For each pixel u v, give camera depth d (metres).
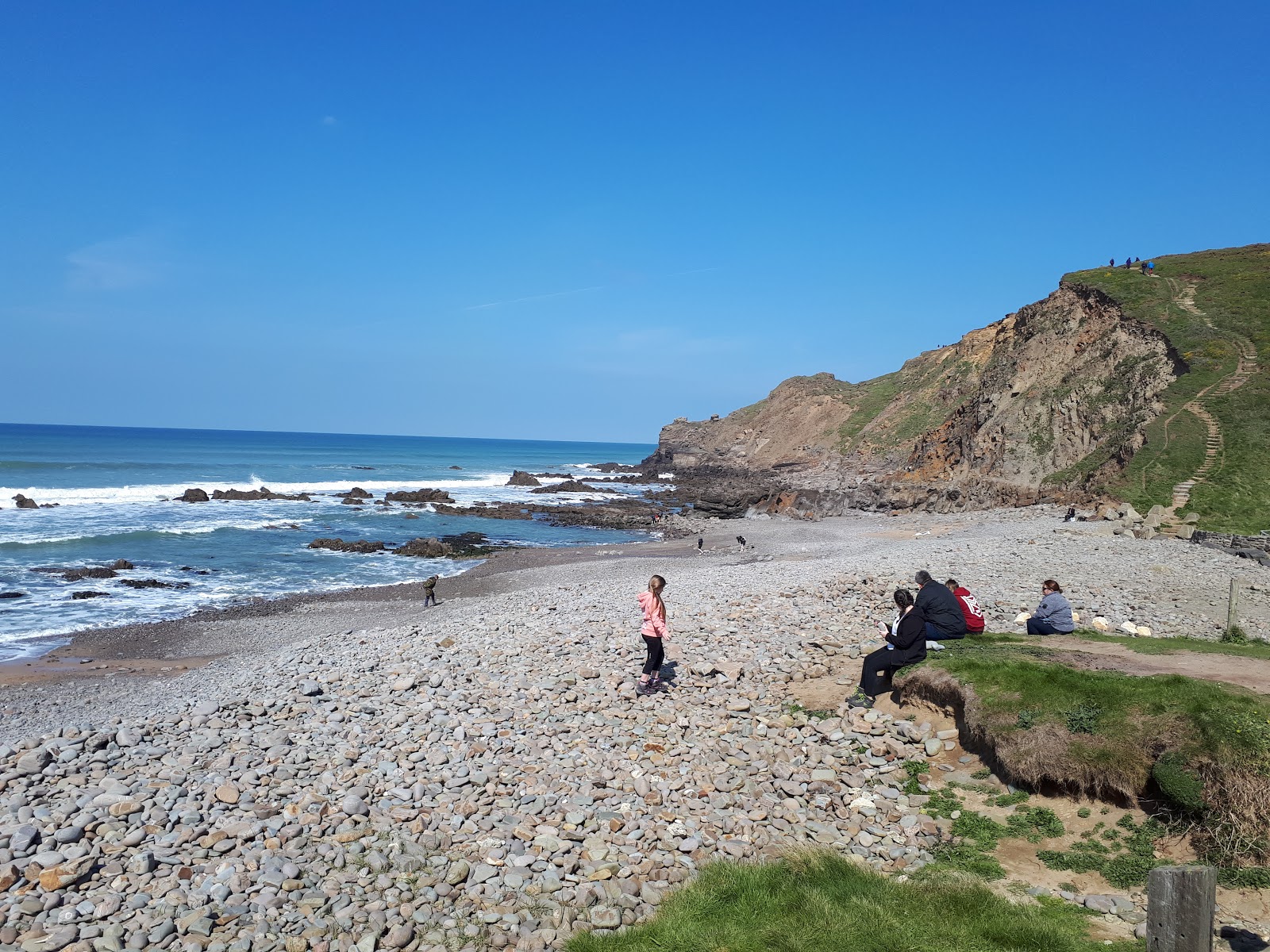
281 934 7.35
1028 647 12.98
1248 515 38.75
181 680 18.77
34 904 7.48
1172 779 8.40
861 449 97.00
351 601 30.81
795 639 16.58
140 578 34.72
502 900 7.91
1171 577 24.91
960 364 100.94
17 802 9.53
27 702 17.25
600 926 7.46
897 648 12.73
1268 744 8.18
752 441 124.56
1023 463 59.66
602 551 46.38
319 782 10.43
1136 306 63.66
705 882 7.90
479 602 27.78
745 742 11.57
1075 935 6.73
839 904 7.32
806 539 48.19
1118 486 45.53
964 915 7.07
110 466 92.81
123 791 9.94
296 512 61.53
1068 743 9.38
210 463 112.44
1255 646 13.90
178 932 7.29
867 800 9.77
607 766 10.96
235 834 8.98
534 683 14.27
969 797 9.72
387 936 7.27
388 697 13.95
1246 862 7.53
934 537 44.03
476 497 82.94
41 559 37.75
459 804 9.75
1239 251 73.00
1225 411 48.56
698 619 19.33
